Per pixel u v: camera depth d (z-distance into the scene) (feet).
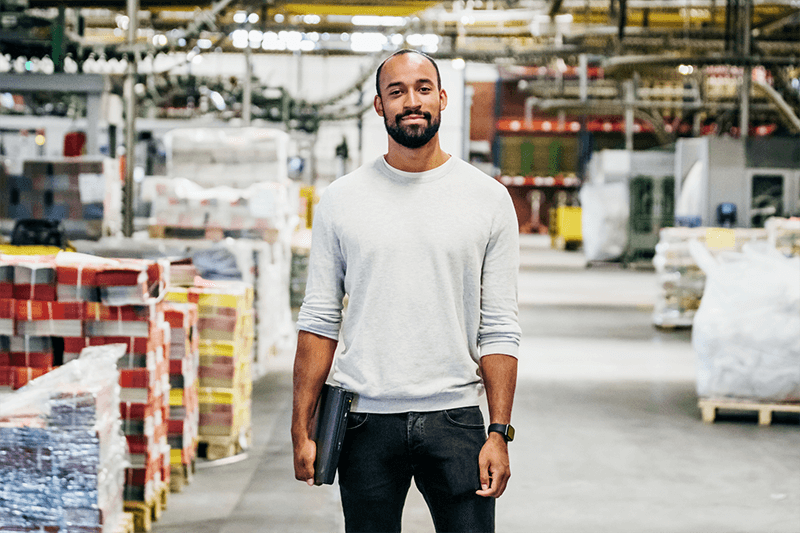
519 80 153.58
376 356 7.77
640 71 66.39
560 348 36.99
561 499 16.93
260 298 28.99
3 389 13.75
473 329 8.00
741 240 39.81
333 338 8.05
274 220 29.66
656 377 30.86
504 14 62.80
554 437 22.09
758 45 59.62
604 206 81.41
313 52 63.98
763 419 23.91
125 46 37.29
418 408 7.73
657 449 21.04
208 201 29.45
